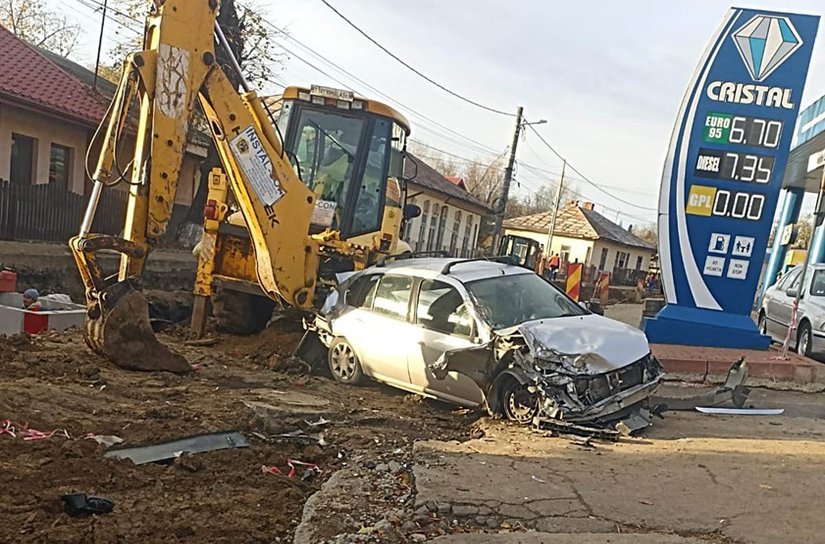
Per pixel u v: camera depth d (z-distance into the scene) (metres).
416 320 7.91
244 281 9.95
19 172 19.36
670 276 11.41
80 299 14.55
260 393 7.45
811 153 17.48
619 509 4.57
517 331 6.83
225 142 8.02
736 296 11.13
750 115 10.98
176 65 7.37
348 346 8.54
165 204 7.48
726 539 4.12
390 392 8.34
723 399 8.16
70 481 4.48
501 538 4.06
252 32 26.28
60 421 5.59
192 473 4.95
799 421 7.57
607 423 6.68
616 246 60.25
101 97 22.16
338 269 10.19
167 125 7.36
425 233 40.47
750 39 10.95
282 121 10.74
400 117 11.07
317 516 4.30
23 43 21.95
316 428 6.36
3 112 18.16
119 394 6.70
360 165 10.57
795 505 4.71
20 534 3.67
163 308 12.58
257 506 4.46
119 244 7.43
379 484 4.94
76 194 18.95
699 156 11.20
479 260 8.76
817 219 10.95
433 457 5.62
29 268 14.12
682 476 5.30
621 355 6.83
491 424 6.74
